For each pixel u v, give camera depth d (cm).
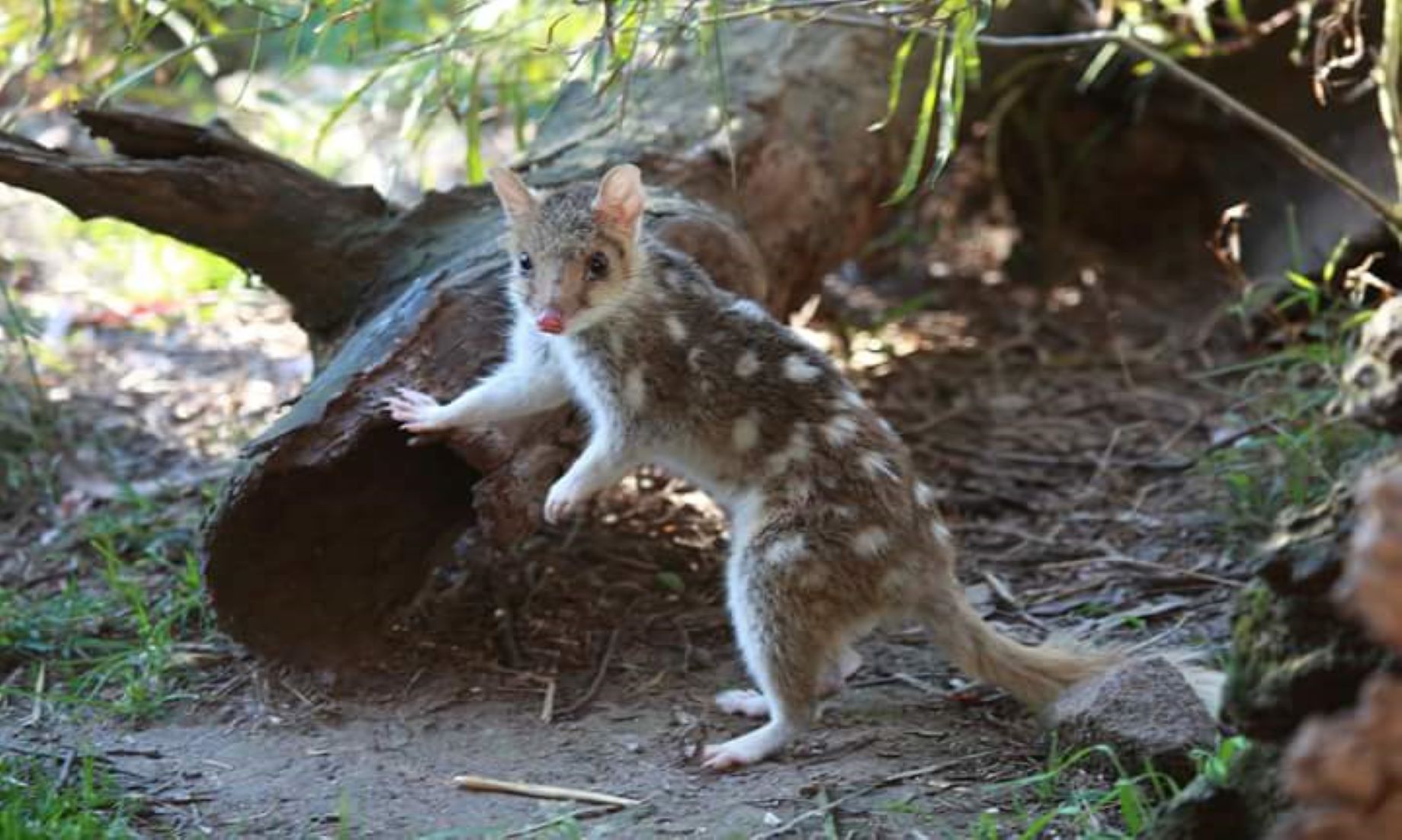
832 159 1016
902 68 866
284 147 1373
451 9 1123
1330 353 967
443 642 801
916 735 709
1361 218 1123
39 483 998
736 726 724
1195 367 1152
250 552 752
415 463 764
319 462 725
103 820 621
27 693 743
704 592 865
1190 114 1255
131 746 699
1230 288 1226
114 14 1088
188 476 1010
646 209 857
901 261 1376
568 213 742
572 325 726
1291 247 1187
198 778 670
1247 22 1146
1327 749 384
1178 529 919
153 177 812
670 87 997
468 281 783
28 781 654
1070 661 704
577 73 1028
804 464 714
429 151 1420
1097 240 1362
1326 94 1150
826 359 751
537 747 703
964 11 782
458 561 866
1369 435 873
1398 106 1009
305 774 676
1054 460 1020
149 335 1238
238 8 1129
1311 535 500
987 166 1338
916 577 708
